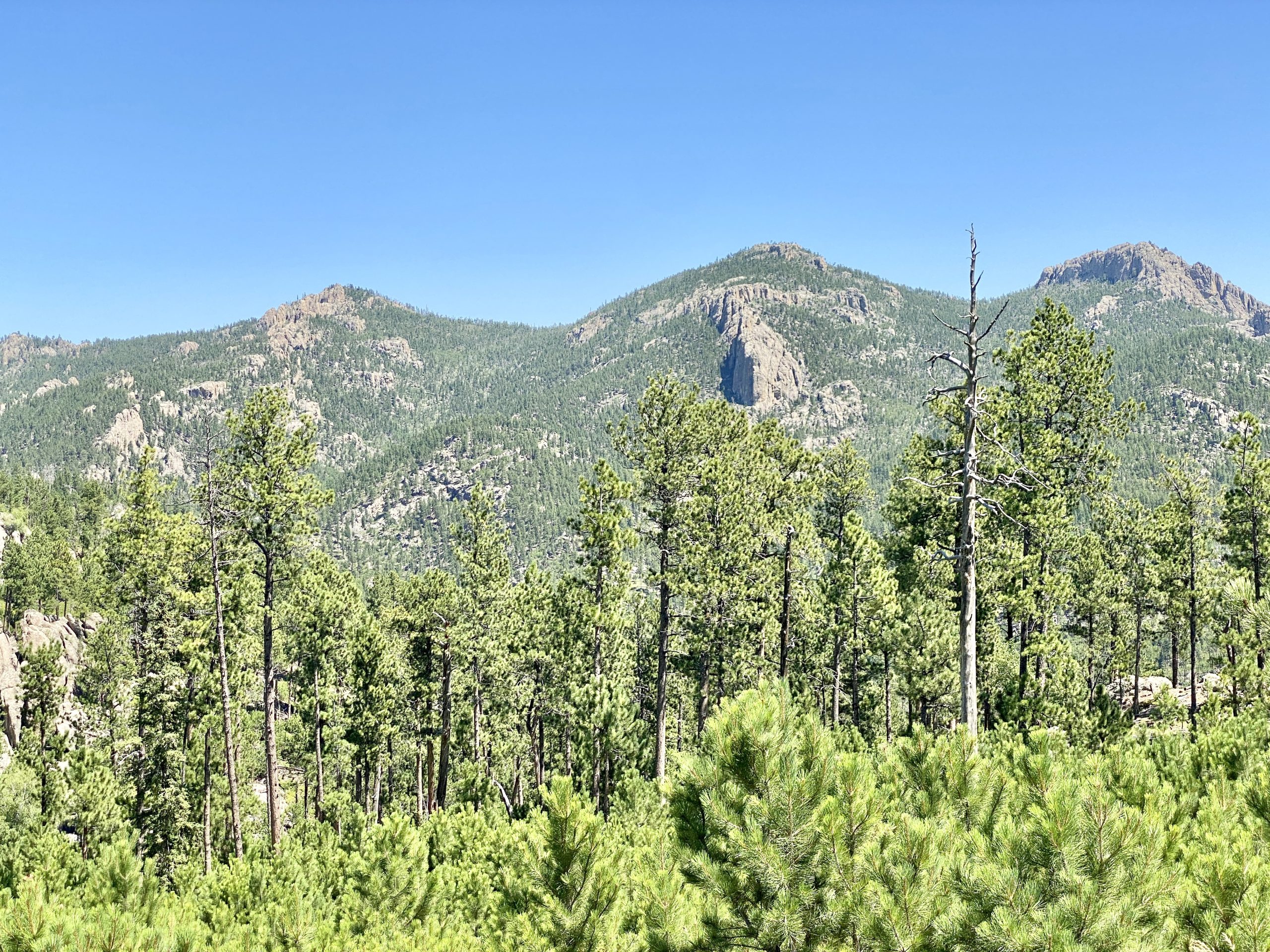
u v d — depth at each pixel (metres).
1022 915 6.07
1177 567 36.56
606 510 33.84
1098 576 37.69
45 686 34.97
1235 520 33.41
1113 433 32.16
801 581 32.97
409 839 13.84
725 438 34.38
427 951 11.09
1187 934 6.49
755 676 33.44
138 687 31.06
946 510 31.22
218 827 35.03
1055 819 6.43
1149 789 9.01
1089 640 39.28
